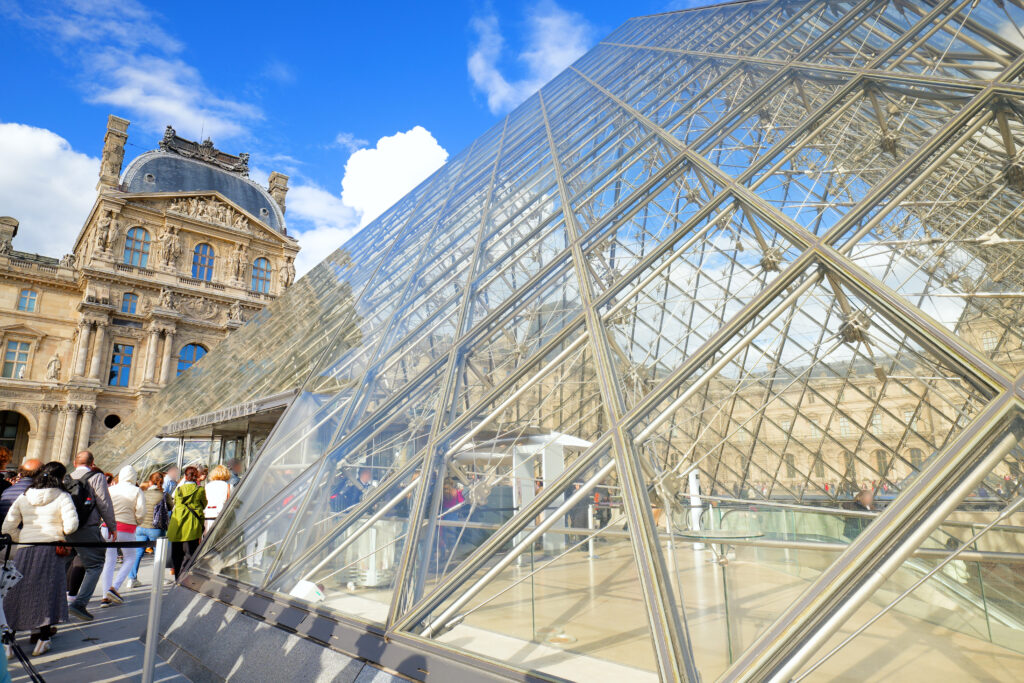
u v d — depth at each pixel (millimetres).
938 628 4910
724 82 13312
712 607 4746
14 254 67500
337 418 10391
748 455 16062
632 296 7633
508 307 9523
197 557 10008
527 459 9352
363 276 20734
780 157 8875
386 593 6293
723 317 13039
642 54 22594
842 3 12117
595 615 5516
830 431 15422
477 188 19156
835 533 6906
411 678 4660
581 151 16219
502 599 5277
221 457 24234
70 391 56125
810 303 13188
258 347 23516
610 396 6270
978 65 7625
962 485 3812
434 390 8945
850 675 4500
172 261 63812
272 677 5688
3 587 6566
